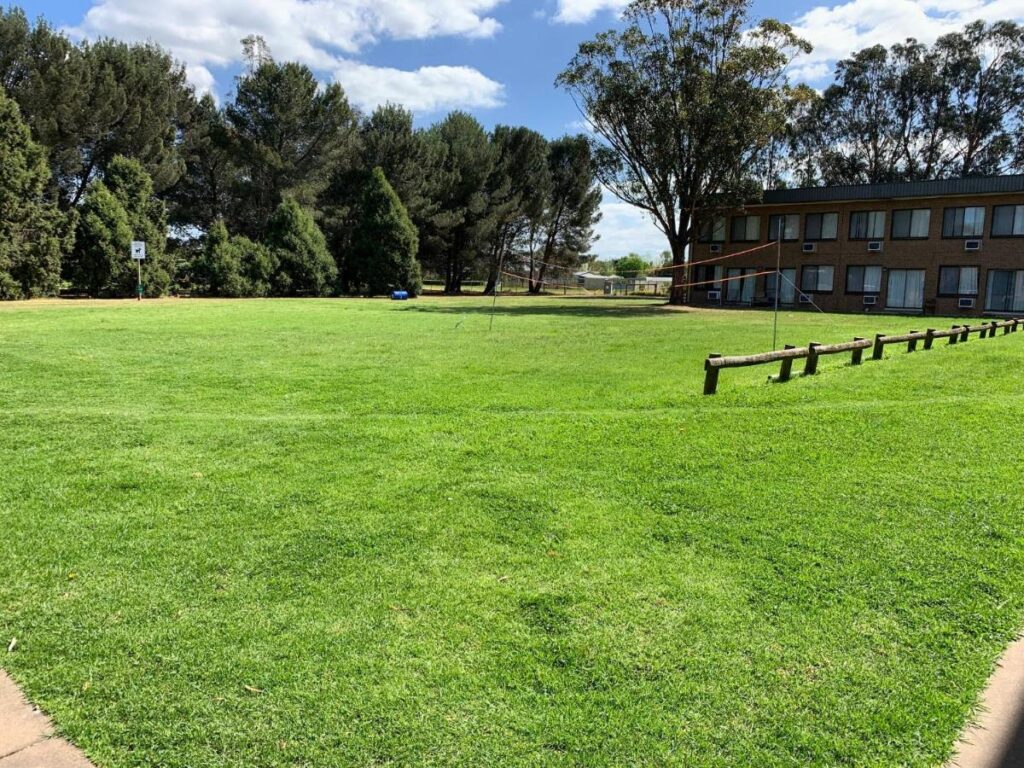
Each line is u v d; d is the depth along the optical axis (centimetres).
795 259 3534
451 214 4556
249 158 3850
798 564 375
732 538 409
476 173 4672
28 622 310
